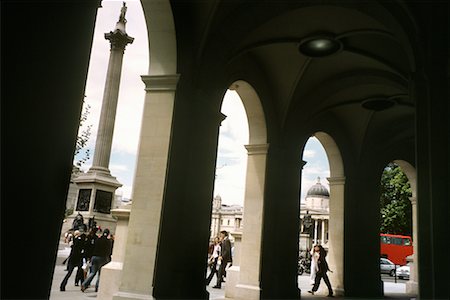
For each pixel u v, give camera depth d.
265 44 11.88
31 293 4.37
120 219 9.48
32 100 4.35
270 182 13.78
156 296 8.19
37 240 4.46
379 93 15.70
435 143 8.12
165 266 8.58
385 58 12.80
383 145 19.39
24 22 4.19
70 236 22.94
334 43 11.93
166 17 9.17
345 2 9.95
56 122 4.71
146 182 8.73
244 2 10.42
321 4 10.16
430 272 7.71
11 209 4.13
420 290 7.69
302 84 14.49
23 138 4.25
